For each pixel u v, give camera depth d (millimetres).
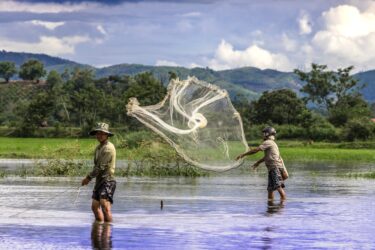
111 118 107438
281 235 14719
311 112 112312
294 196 23234
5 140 88438
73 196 22125
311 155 63094
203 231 15102
